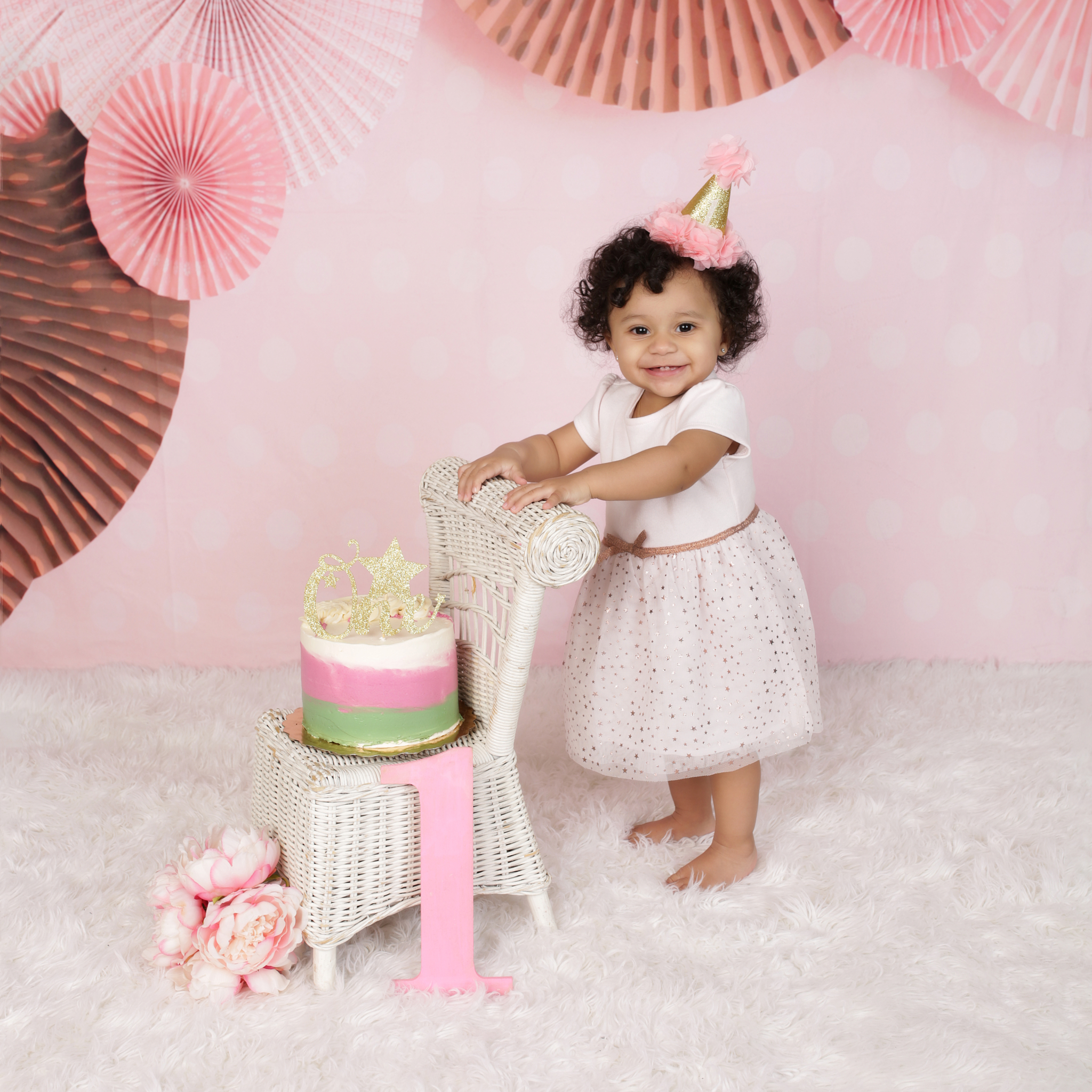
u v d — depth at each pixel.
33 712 1.98
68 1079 1.05
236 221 2.01
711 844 1.51
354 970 1.25
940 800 1.65
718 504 1.43
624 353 1.40
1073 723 1.95
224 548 2.17
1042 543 2.26
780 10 1.93
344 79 1.96
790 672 1.45
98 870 1.43
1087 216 2.11
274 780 1.34
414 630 1.31
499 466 1.35
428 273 2.07
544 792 1.68
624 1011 1.16
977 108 2.05
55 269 1.99
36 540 2.12
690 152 2.04
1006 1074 1.05
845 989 1.20
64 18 1.89
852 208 2.08
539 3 1.90
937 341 2.15
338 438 2.13
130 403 2.07
